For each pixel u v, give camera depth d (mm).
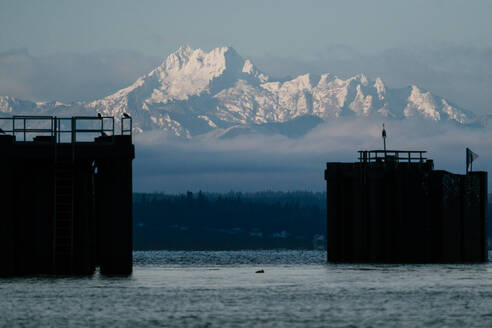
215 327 196125
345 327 196250
